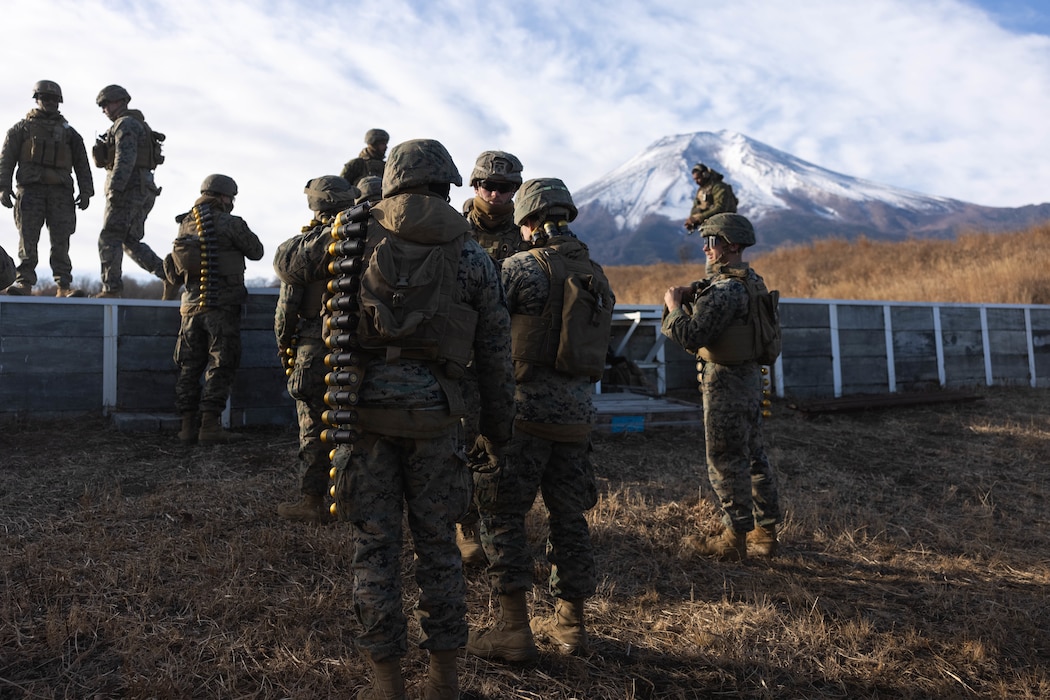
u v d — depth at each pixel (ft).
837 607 11.40
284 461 18.31
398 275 7.28
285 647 9.17
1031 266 55.62
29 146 23.75
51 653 8.83
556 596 9.50
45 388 20.61
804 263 81.66
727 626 10.41
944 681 9.25
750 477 13.48
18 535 12.44
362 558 7.41
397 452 7.56
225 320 19.24
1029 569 13.38
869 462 21.31
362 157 27.22
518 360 9.20
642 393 27.78
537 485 9.32
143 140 25.39
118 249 25.16
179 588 10.71
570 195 10.28
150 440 19.53
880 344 32.19
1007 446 23.50
